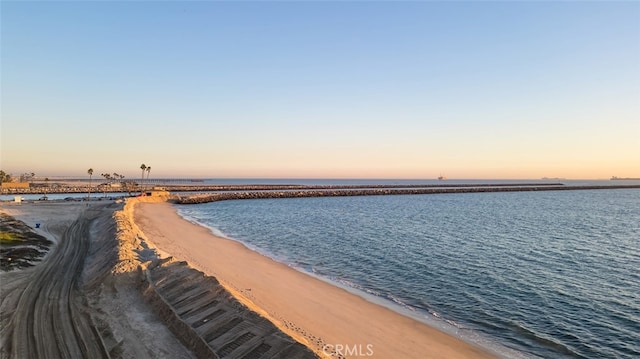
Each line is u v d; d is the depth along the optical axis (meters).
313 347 16.09
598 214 80.06
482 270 32.94
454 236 50.38
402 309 23.77
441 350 18.19
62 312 19.72
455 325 21.47
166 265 25.47
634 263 35.81
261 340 15.73
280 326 17.14
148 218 63.88
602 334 20.56
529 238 49.34
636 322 22.08
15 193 121.94
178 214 76.81
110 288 22.72
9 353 15.55
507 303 25.05
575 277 30.97
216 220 68.94
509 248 42.47
